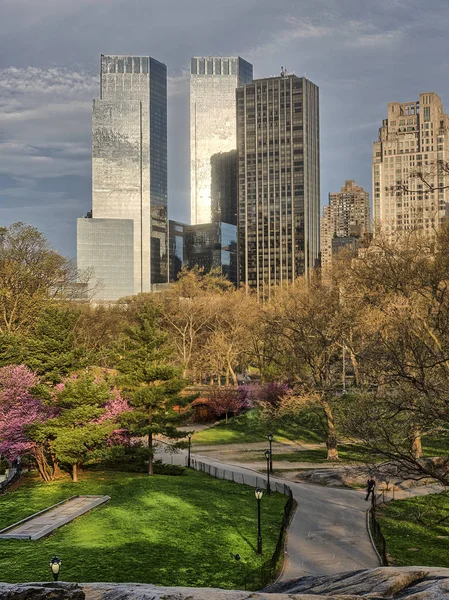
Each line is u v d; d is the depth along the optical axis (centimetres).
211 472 5709
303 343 6228
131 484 4778
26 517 3806
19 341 5934
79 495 4369
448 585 1262
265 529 3816
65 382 5047
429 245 5284
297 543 3534
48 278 8156
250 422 8594
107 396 4931
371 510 4116
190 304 11200
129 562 3080
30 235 7906
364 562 3197
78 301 10938
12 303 7531
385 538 3609
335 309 6225
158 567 3048
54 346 5303
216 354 10650
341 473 5231
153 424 5453
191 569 3066
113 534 3522
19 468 5188
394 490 4594
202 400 9375
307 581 1819
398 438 3061
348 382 7988
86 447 4825
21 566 2950
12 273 7462
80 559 3075
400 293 4766
